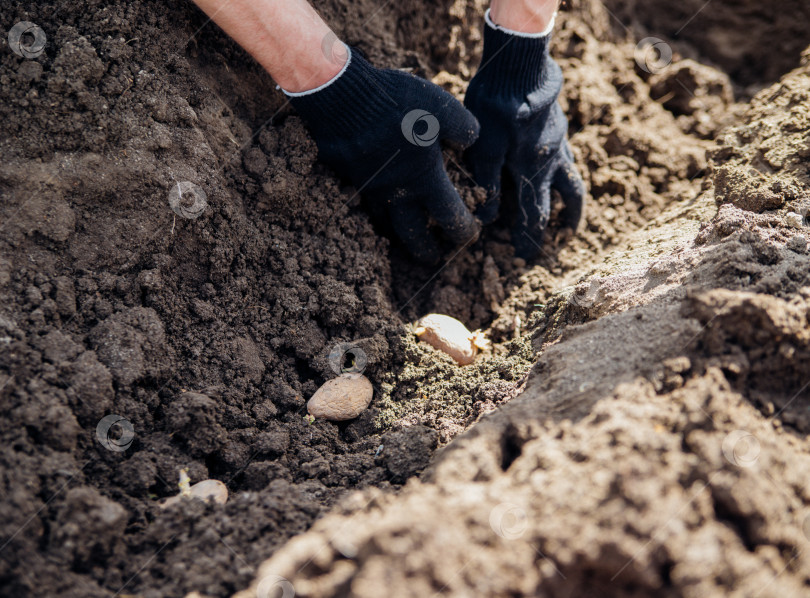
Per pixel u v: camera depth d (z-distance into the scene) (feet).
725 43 4.73
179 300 3.43
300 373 3.56
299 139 3.62
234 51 3.63
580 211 3.97
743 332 3.02
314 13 3.43
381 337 3.58
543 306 3.75
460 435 3.21
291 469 3.31
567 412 3.05
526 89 3.68
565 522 2.80
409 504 2.89
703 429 2.90
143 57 3.44
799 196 3.50
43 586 2.88
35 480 2.99
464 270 3.89
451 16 4.11
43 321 3.20
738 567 2.78
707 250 3.39
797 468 2.94
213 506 3.10
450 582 2.74
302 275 3.61
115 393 3.21
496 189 3.84
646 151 4.17
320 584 2.82
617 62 4.49
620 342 3.19
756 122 3.93
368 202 3.77
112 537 2.98
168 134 3.43
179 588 2.93
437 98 3.53
